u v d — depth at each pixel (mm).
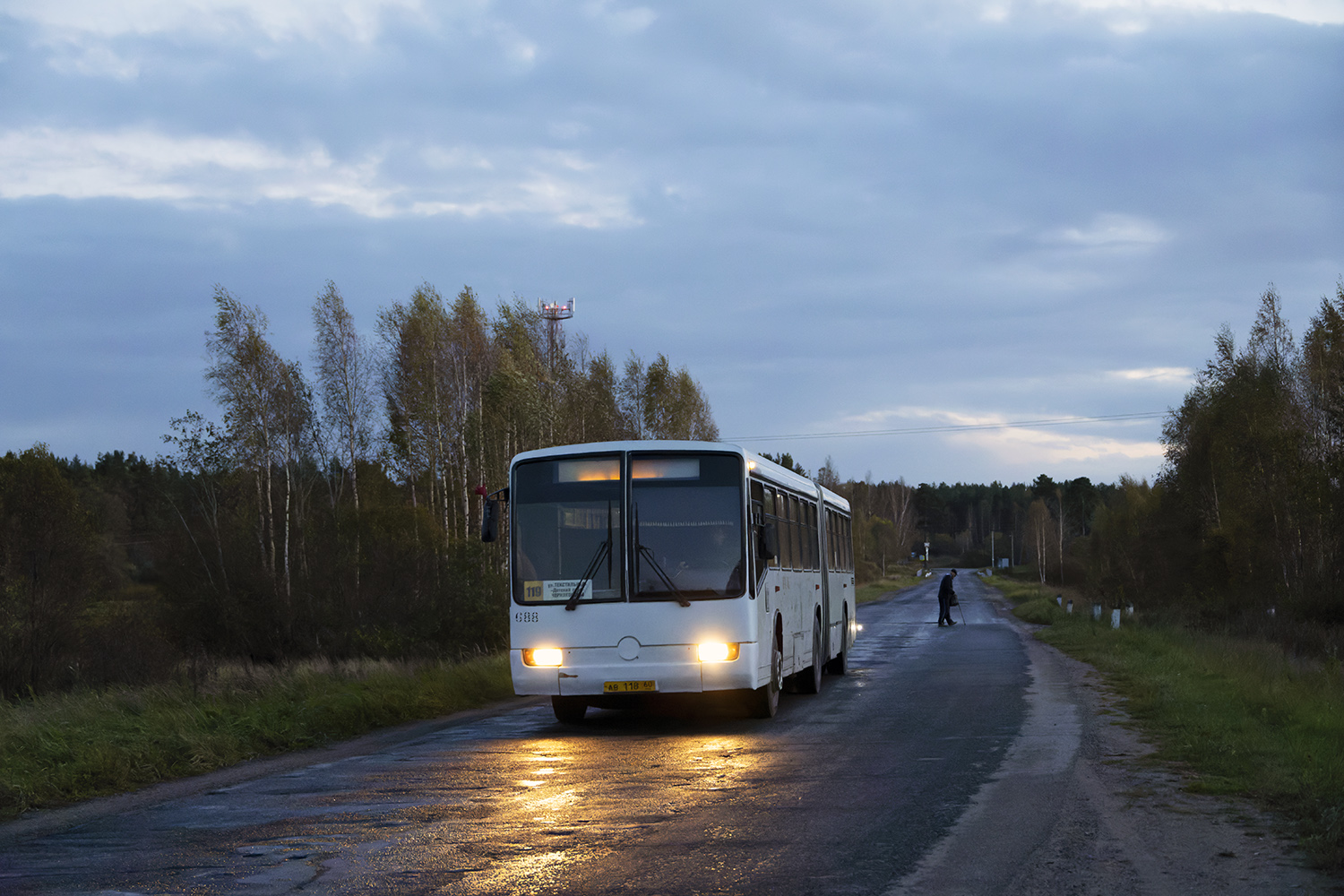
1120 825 7566
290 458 46031
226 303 44719
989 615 55188
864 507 154375
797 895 5895
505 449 48719
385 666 21562
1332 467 41062
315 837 7711
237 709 14734
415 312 53344
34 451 29562
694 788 9383
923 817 7938
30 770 10547
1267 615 37688
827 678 21922
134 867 6949
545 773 10508
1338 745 10117
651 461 14188
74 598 27031
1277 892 5875
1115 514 78688
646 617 13812
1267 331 51625
